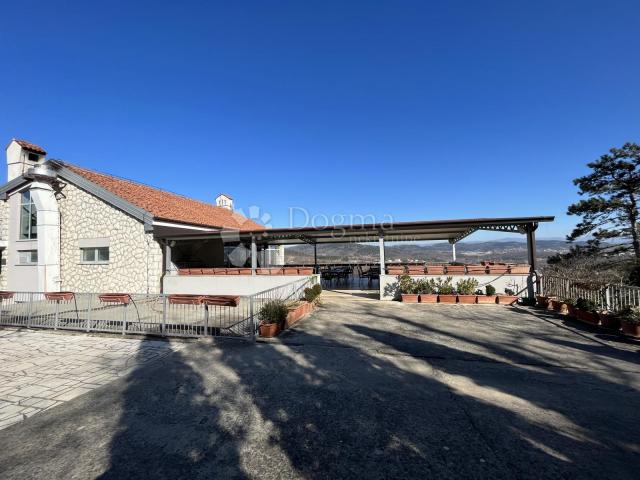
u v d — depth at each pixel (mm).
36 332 8078
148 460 3018
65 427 3629
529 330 7777
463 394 4320
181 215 16844
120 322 8773
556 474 2742
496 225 12375
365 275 20297
